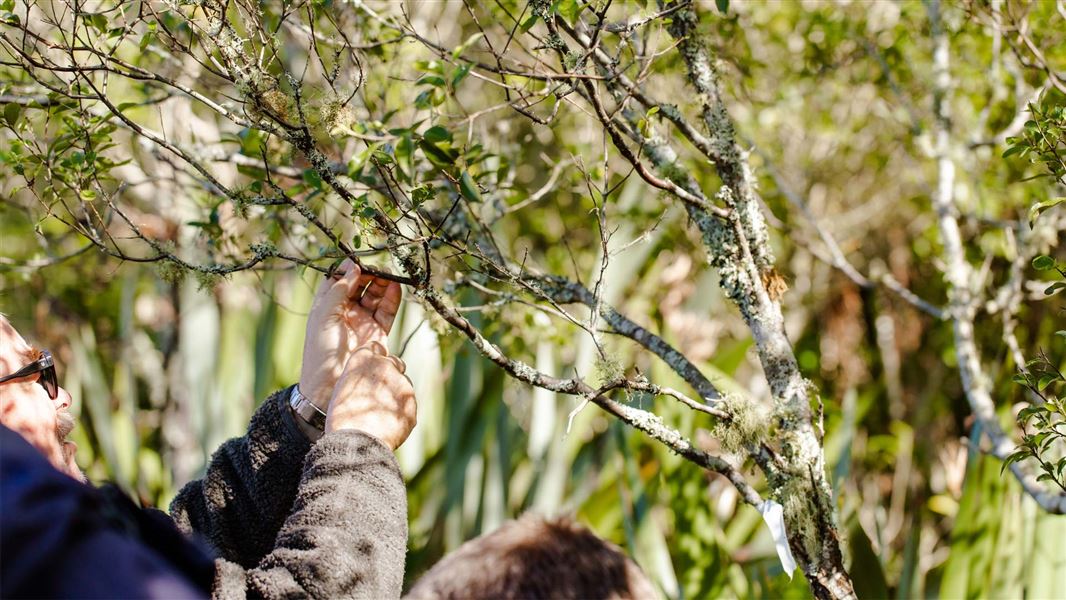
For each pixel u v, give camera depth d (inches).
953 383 177.3
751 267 71.5
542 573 43.4
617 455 128.0
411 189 71.4
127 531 38.5
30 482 36.1
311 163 64.5
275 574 51.7
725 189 69.9
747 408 68.8
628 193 135.5
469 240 79.4
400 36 85.8
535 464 144.6
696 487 119.6
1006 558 108.8
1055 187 104.1
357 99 92.0
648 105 73.2
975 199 126.0
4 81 86.1
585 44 70.0
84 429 162.9
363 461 57.3
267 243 68.5
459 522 138.6
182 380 170.6
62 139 75.7
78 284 167.3
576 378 67.5
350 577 52.3
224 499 69.4
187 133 114.2
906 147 150.9
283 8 69.9
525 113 71.0
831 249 126.0
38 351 57.1
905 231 190.9
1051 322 124.0
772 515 67.9
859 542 112.3
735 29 105.5
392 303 70.3
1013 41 107.6
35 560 34.2
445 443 140.8
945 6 113.1
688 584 116.8
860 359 184.7
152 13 67.5
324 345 68.6
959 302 101.6
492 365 141.6
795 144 179.8
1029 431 106.1
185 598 36.2
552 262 153.9
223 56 65.2
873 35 129.5
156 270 74.4
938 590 125.9
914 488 157.2
